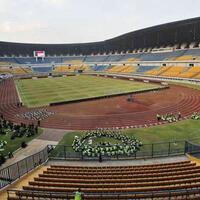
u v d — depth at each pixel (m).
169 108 45.38
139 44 124.19
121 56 135.12
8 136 31.67
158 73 96.50
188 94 58.16
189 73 84.19
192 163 19.25
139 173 17.38
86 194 12.77
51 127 35.94
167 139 29.12
